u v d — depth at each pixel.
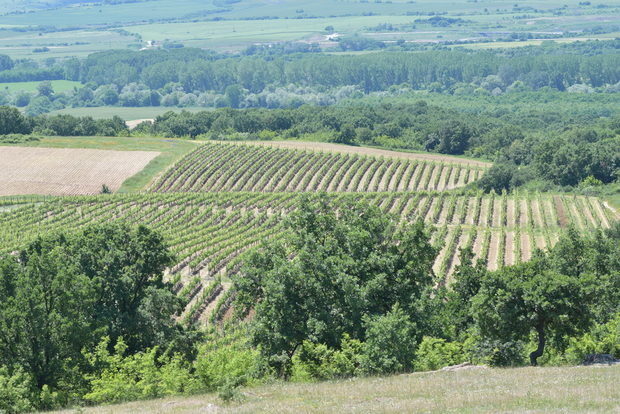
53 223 157.00
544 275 62.28
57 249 72.56
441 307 74.94
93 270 76.00
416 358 61.78
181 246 139.62
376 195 185.62
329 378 59.41
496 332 63.41
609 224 158.25
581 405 41.81
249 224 157.12
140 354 66.38
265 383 58.69
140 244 77.69
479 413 41.44
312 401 47.00
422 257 69.50
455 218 168.62
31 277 64.56
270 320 64.69
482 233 153.38
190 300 116.31
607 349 65.69
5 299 64.50
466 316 74.31
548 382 48.53
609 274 70.50
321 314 63.97
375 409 43.34
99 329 65.44
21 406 55.78
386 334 58.81
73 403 60.50
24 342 62.81
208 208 168.88
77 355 64.06
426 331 68.69
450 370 57.09
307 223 72.12
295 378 60.94
